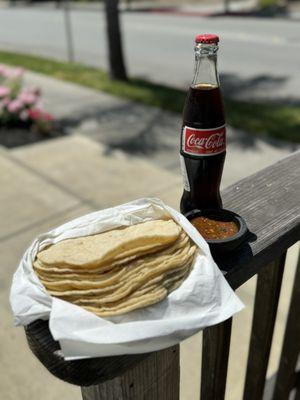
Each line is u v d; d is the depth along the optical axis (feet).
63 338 2.19
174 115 17.88
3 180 12.39
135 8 65.67
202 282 2.54
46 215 10.63
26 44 37.40
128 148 14.69
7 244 9.50
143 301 2.35
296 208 3.50
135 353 2.26
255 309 4.06
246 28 44.57
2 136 15.74
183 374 6.59
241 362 6.75
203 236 2.98
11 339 7.20
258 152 14.12
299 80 23.85
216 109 3.19
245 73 25.80
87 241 2.68
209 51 3.13
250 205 3.54
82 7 69.56
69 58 30.58
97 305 2.35
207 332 3.38
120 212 2.99
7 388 6.43
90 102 19.76
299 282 4.41
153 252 2.60
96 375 2.25
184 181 3.54
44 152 14.35
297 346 4.66
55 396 6.30
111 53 22.89
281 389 5.10
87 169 13.07
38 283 2.48
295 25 46.01
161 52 32.24
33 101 16.37
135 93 20.86
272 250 3.13
